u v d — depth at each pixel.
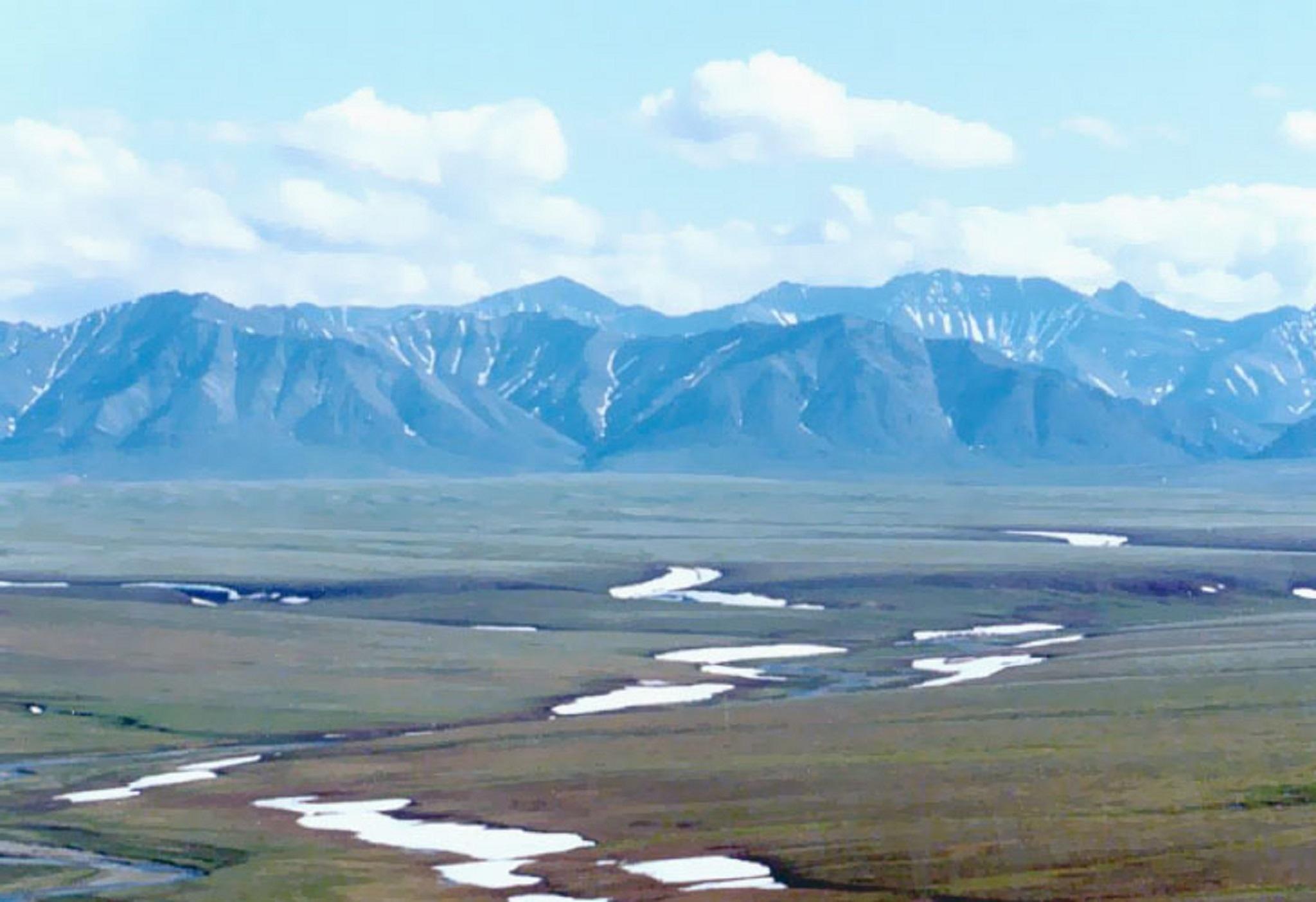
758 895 117.50
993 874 119.12
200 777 160.12
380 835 136.62
